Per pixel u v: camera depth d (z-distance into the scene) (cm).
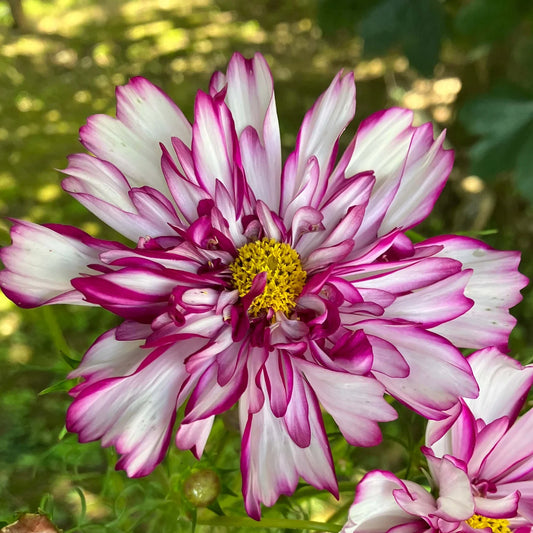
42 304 9
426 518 8
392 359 9
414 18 20
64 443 12
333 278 9
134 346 9
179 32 63
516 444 9
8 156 42
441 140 10
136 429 9
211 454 11
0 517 13
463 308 10
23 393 26
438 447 9
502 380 9
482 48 22
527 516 9
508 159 20
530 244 32
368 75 49
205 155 10
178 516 12
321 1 21
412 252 10
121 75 56
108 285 9
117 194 10
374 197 10
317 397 9
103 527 12
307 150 10
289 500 11
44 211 38
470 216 34
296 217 10
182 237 10
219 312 9
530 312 29
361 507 8
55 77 55
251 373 9
